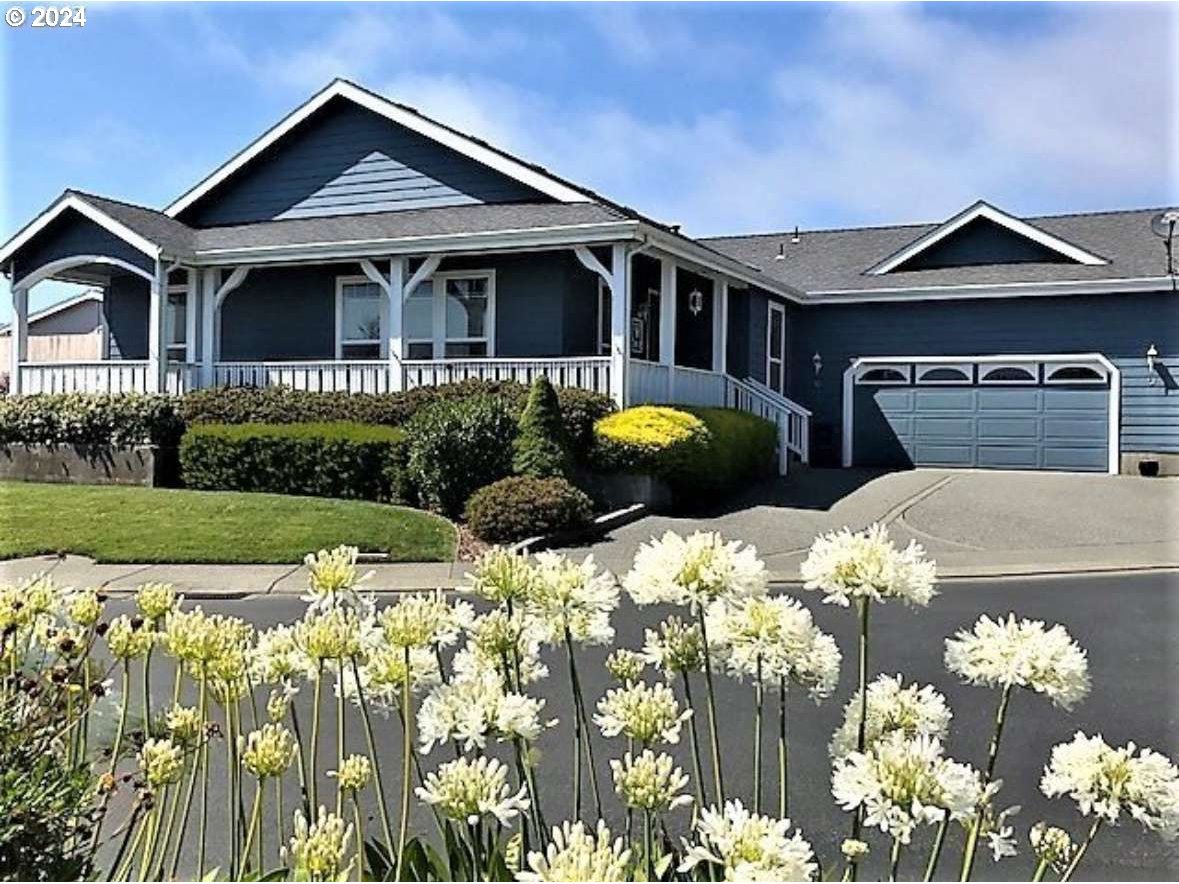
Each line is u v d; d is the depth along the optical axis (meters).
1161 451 17.44
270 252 15.08
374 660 2.04
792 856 1.42
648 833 1.75
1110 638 7.11
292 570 9.93
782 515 13.04
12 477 15.35
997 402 18.34
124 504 12.40
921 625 7.47
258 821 2.03
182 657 2.07
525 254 15.23
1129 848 3.62
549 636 2.13
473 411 12.71
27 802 1.79
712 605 1.94
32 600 2.14
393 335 14.68
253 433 13.98
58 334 30.02
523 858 1.91
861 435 19.31
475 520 11.42
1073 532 12.00
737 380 17.20
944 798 1.50
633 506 12.90
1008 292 18.06
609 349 16.12
